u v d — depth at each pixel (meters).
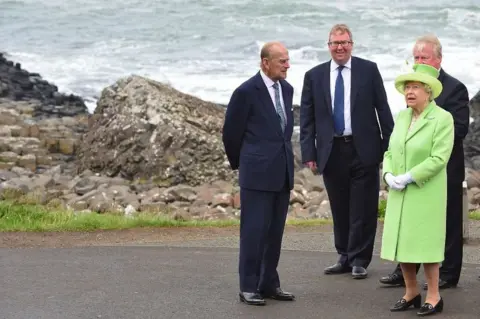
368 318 8.64
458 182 9.84
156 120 21.48
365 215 10.54
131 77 23.14
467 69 38.25
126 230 14.38
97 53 44.81
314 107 10.88
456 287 9.91
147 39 49.22
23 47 46.59
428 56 9.52
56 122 26.48
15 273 10.49
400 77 8.85
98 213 17.81
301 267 11.06
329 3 59.69
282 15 56.03
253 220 9.27
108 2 62.16
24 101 30.88
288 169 9.40
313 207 18.59
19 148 23.34
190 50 45.56
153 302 9.19
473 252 12.14
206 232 14.38
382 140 10.80
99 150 21.98
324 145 10.72
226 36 49.84
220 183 20.44
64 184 20.50
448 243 9.84
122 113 22.03
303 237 13.52
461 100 9.90
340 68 10.74
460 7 56.88
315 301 9.30
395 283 9.99
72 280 10.16
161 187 20.66
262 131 9.37
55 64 41.47
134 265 11.08
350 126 10.64
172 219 16.17
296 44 46.72
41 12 58.59
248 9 57.97
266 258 9.38
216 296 9.47
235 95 9.34
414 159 8.76
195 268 10.93
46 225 14.30
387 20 53.50
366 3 59.59
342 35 10.63
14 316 8.64
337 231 10.79
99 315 8.70
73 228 14.23
